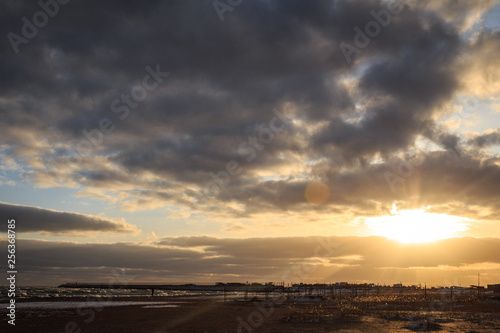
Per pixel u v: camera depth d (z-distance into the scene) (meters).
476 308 67.44
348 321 43.00
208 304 82.81
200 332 34.97
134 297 120.75
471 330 35.22
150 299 107.19
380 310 61.72
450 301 90.62
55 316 52.03
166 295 145.50
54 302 89.56
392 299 101.44
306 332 34.66
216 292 190.88
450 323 41.12
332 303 85.31
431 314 52.41
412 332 34.75
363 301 92.19
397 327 38.09
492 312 57.16
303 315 50.88
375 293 170.38
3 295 114.44
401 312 56.38
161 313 56.91
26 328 38.91
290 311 60.25
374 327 38.00
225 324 41.47
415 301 90.94
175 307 71.50
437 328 36.72
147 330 36.75
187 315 53.41
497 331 34.66
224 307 71.75
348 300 97.19
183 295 145.50
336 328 37.34
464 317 47.75
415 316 47.00
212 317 50.16
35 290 162.50
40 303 85.06
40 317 50.53
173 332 35.16
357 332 34.50
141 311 61.38
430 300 95.75
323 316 48.75
